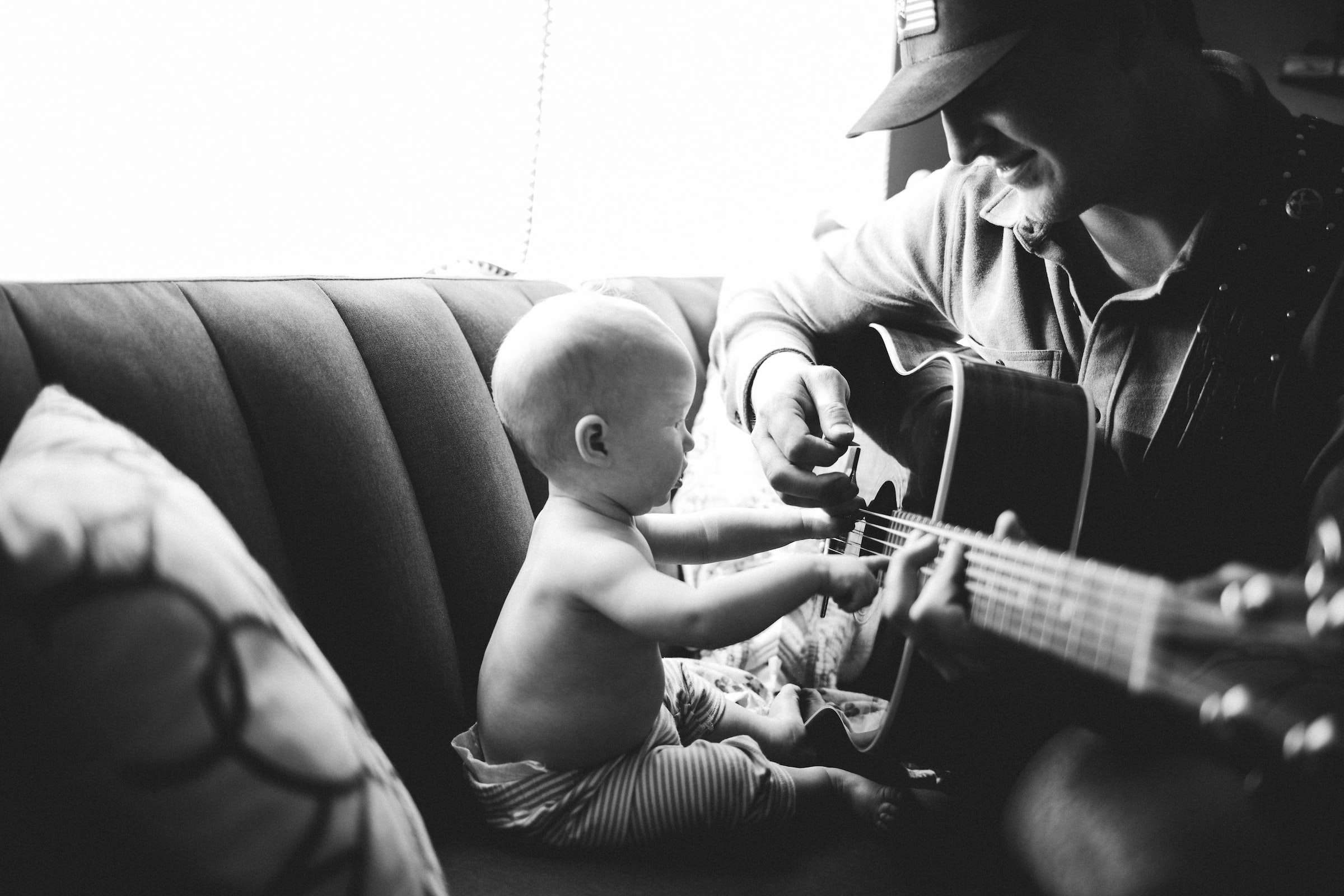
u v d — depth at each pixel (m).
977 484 1.06
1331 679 0.59
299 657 0.60
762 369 1.38
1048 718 0.95
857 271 1.50
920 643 0.85
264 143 1.44
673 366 1.05
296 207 1.50
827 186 2.60
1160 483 1.11
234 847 0.50
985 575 0.81
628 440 1.03
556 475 1.06
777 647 1.40
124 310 0.86
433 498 1.12
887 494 1.23
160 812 0.49
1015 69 1.00
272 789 0.52
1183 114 1.05
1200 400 1.08
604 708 1.01
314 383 0.99
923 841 1.00
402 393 1.12
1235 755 0.60
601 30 2.03
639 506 1.07
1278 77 2.52
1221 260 1.07
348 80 1.55
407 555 1.04
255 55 1.42
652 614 0.94
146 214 1.30
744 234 2.48
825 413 1.23
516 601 1.04
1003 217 1.28
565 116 1.98
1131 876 0.63
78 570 0.50
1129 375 1.15
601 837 0.97
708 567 1.50
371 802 0.58
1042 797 0.74
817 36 2.49
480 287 1.40
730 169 2.40
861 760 1.12
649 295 1.82
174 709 0.50
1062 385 1.12
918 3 1.04
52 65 1.18
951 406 1.09
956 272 1.39
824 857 0.98
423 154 1.70
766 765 1.03
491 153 1.82
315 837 0.53
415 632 1.03
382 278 1.23
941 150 2.73
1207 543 1.12
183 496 0.64
